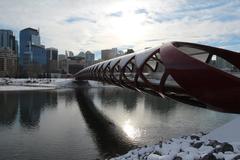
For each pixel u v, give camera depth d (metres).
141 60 17.83
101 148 21.08
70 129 27.97
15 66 179.12
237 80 9.61
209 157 10.27
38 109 43.16
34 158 18.81
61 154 19.70
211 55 18.39
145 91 19.95
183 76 11.12
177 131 25.80
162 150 12.51
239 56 18.00
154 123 29.83
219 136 14.85
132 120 32.03
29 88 91.94
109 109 41.94
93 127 28.72
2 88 90.50
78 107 45.22
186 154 11.06
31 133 26.25
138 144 21.98
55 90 85.00
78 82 111.50
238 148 11.59
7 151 20.45
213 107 11.07
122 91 80.50
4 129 28.11
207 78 10.21
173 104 45.66
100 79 38.81
